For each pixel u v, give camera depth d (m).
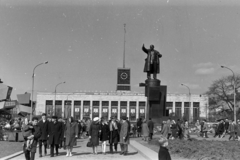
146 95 37.09
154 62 36.78
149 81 36.75
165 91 36.34
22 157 18.05
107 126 19.97
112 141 20.33
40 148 18.34
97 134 19.59
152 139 28.16
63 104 134.12
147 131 30.83
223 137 37.75
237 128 32.38
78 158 17.66
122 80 136.88
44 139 18.38
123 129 19.33
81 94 134.75
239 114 81.94
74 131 18.91
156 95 36.06
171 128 31.59
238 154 16.81
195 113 131.88
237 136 32.47
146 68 36.94
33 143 14.45
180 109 133.12
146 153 19.16
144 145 25.92
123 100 134.12
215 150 18.00
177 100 133.12
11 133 29.84
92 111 134.38
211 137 38.50
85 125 38.09
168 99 133.12
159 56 37.31
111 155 19.28
